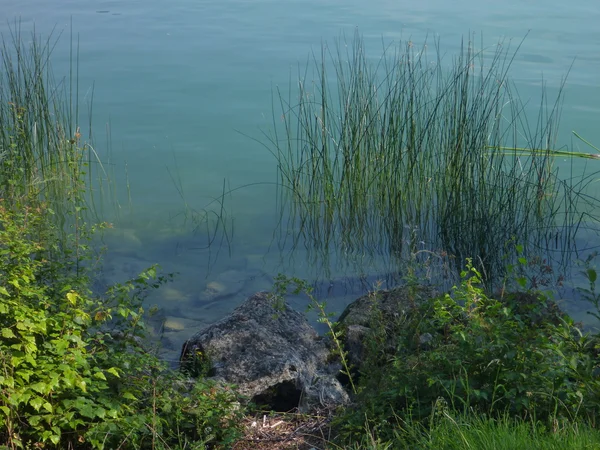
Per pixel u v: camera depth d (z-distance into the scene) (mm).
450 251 6758
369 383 3707
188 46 12789
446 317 3541
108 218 7316
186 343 4613
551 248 6719
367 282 6305
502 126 9086
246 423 3912
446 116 7258
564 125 9211
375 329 4207
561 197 7605
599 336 3496
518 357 3236
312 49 12219
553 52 11797
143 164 8570
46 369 3000
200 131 9375
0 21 14297
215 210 7582
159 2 16438
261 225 7301
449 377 3363
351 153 7363
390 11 14789
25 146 7336
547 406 3141
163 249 6762
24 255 3650
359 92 7656
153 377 3650
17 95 7637
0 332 3090
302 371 4324
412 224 7172
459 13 14375
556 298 5773
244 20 14594
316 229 7234
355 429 3506
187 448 3473
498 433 2867
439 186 7223
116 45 12820
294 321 4863
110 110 9945
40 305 3506
